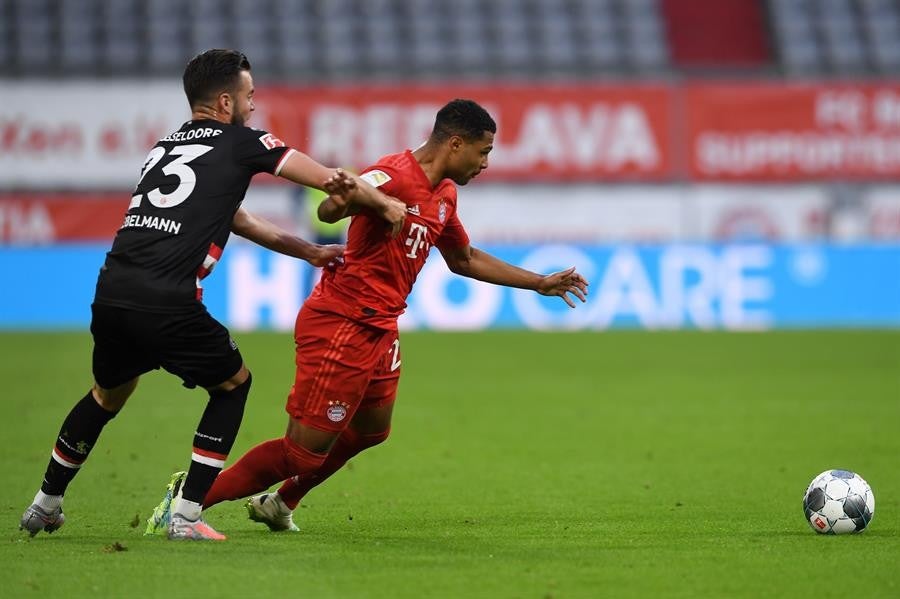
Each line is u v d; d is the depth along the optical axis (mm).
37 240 84938
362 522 24516
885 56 103062
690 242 82688
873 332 77375
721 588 17984
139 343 20344
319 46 101500
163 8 102125
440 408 45594
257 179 87188
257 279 78125
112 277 20328
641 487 29516
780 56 103188
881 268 82875
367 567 19297
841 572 19078
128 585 17906
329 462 23156
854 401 47469
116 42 99438
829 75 100125
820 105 90312
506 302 81500
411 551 20781
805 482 30219
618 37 104625
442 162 21688
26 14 99812
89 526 23609
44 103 86938
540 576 18719
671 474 31609
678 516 25297
